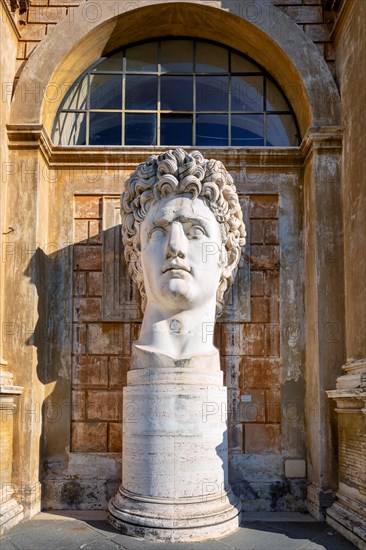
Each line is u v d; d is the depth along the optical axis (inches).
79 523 167.3
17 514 167.8
